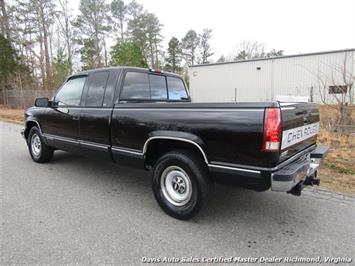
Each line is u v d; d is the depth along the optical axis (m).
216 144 2.84
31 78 26.38
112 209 3.54
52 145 5.28
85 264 2.41
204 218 3.31
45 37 33.00
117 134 3.79
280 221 3.24
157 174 3.40
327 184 4.39
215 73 24.67
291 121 2.82
